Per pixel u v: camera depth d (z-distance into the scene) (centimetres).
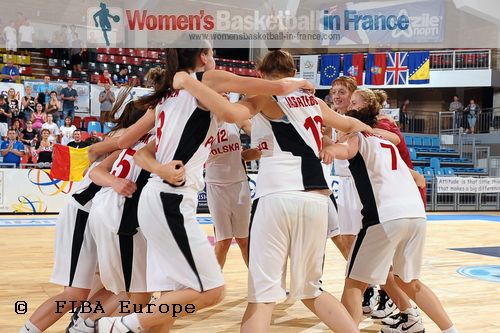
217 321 587
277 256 400
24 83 2044
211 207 690
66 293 445
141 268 433
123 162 441
